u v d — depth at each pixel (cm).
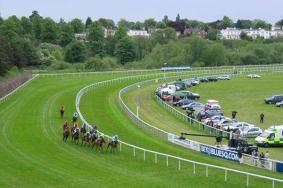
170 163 3944
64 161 3912
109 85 9569
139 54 19050
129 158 4081
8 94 7631
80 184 3256
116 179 3384
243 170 3766
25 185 3231
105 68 14925
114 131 5453
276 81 11044
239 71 12644
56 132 5138
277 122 6706
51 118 5984
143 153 4328
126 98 8262
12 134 4972
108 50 19812
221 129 5881
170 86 9119
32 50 14738
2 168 3662
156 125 6150
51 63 15275
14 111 6388
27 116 6069
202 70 12669
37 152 4219
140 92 9025
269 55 16838
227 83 10700
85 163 3856
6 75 9456
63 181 3328
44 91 8456
